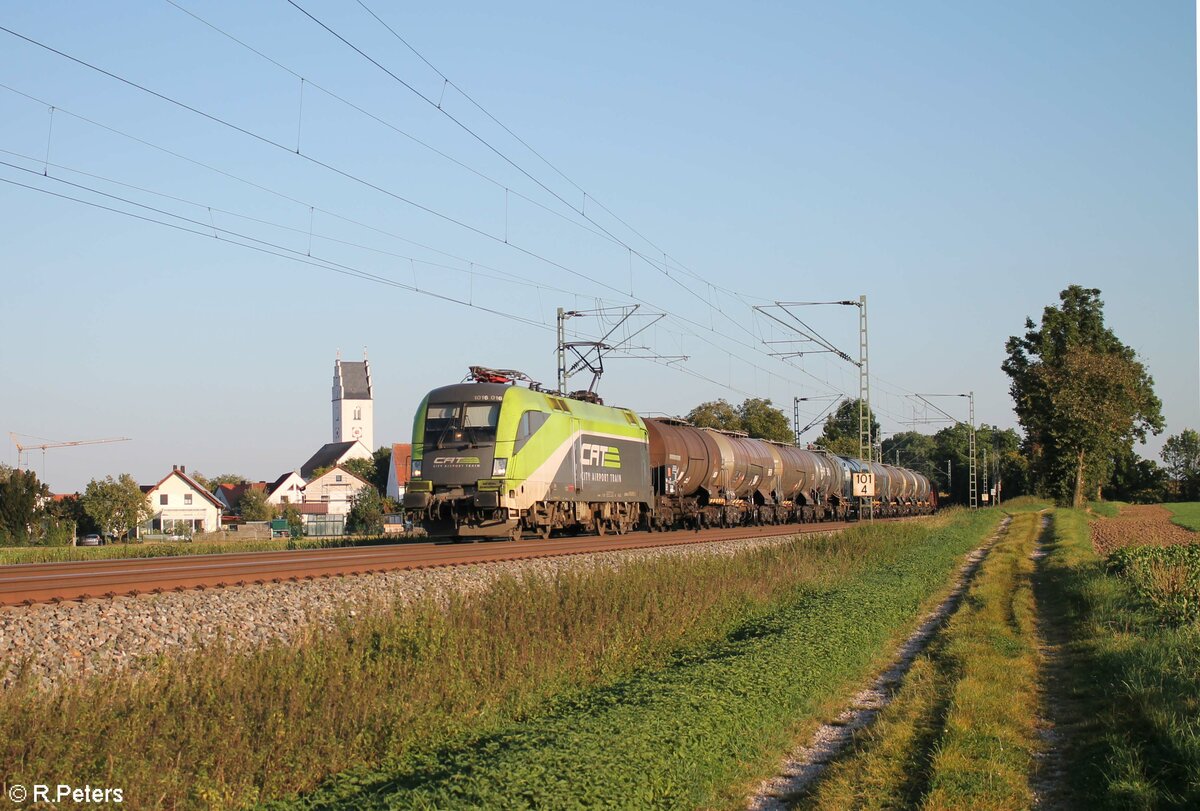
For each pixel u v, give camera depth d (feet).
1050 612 78.95
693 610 60.85
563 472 108.99
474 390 101.50
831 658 50.60
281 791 29.63
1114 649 55.77
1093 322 296.71
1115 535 175.94
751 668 45.83
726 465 158.10
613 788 28.50
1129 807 32.37
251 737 31.35
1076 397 266.98
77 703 30.22
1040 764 38.65
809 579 83.41
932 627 71.97
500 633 47.37
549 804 27.02
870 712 47.01
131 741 28.58
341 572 65.82
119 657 40.83
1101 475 308.81
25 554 115.85
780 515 186.91
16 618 43.32
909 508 269.23
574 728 34.35
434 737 34.60
